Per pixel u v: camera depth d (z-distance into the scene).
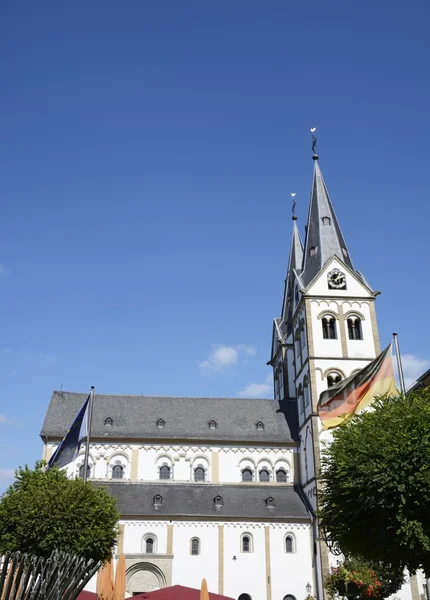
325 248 82.62
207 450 78.00
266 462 78.38
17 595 18.58
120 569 37.56
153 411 82.00
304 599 66.62
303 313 79.19
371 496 29.56
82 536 45.06
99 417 79.31
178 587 36.25
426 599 62.66
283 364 89.00
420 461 29.44
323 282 79.31
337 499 33.66
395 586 46.38
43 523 44.44
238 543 68.44
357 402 41.03
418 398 34.56
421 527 28.14
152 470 76.06
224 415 82.75
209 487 75.44
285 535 69.19
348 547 33.34
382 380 40.91
